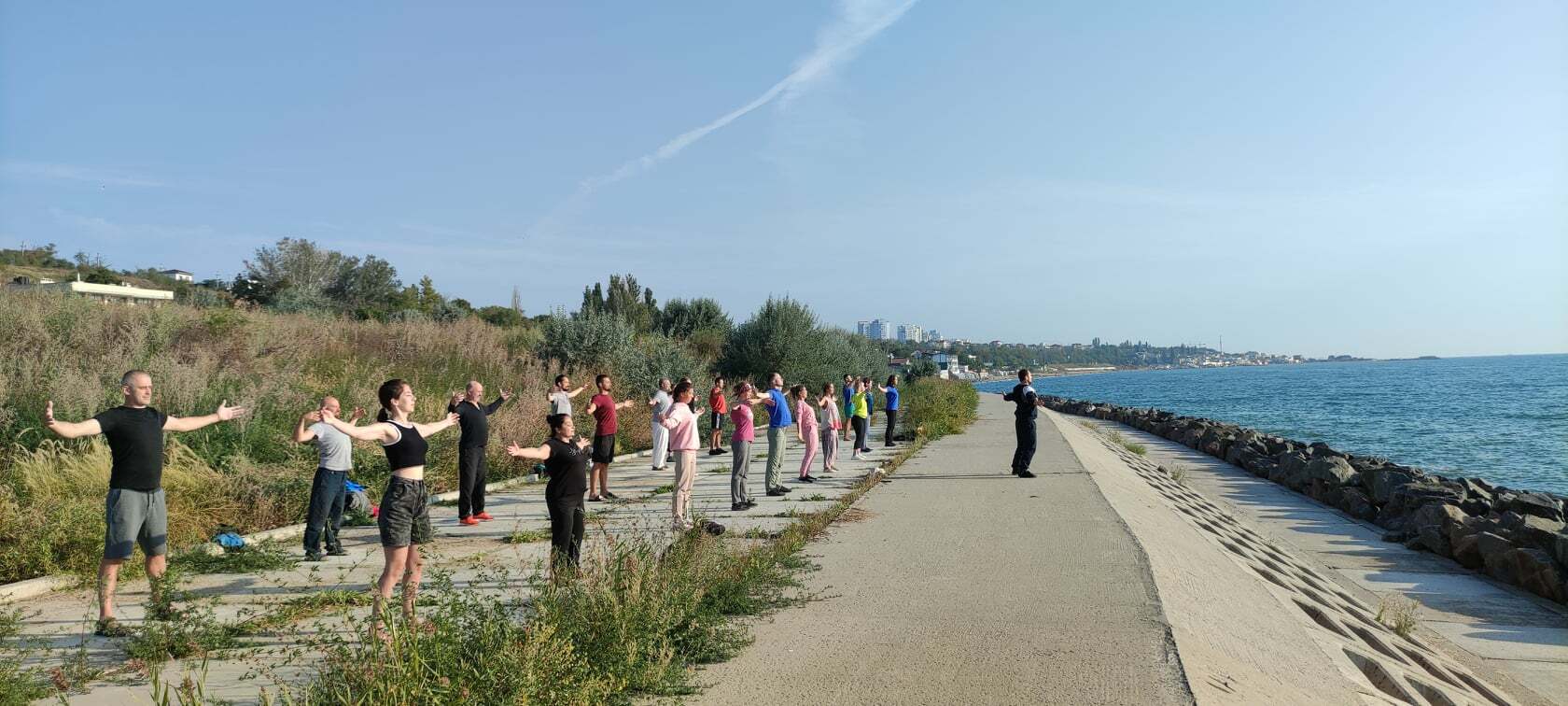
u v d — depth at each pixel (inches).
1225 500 856.3
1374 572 544.4
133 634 256.2
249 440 515.8
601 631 214.5
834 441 671.8
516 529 415.5
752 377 1359.5
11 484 402.6
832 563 347.6
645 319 1841.8
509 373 919.0
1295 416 2518.5
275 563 356.2
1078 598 290.2
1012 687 208.4
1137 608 277.0
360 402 658.2
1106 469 702.5
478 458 458.3
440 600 267.3
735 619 270.4
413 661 179.2
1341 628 342.0
